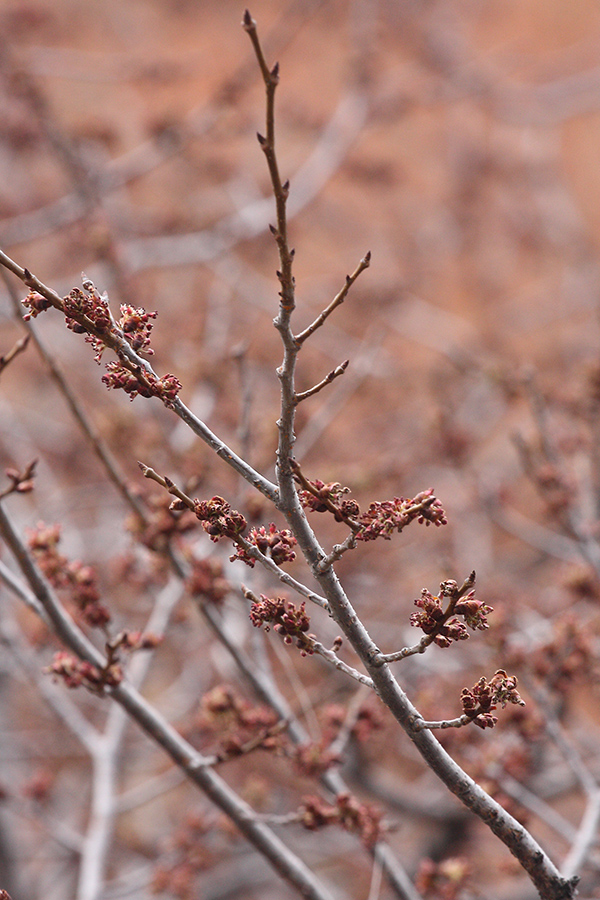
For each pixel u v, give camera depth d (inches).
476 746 185.5
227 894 317.1
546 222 515.5
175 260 366.6
